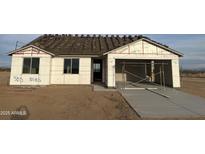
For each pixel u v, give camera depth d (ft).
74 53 52.49
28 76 49.11
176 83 48.88
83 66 53.36
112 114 22.70
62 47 57.67
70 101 29.68
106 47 59.31
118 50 48.06
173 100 31.12
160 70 58.39
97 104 27.81
